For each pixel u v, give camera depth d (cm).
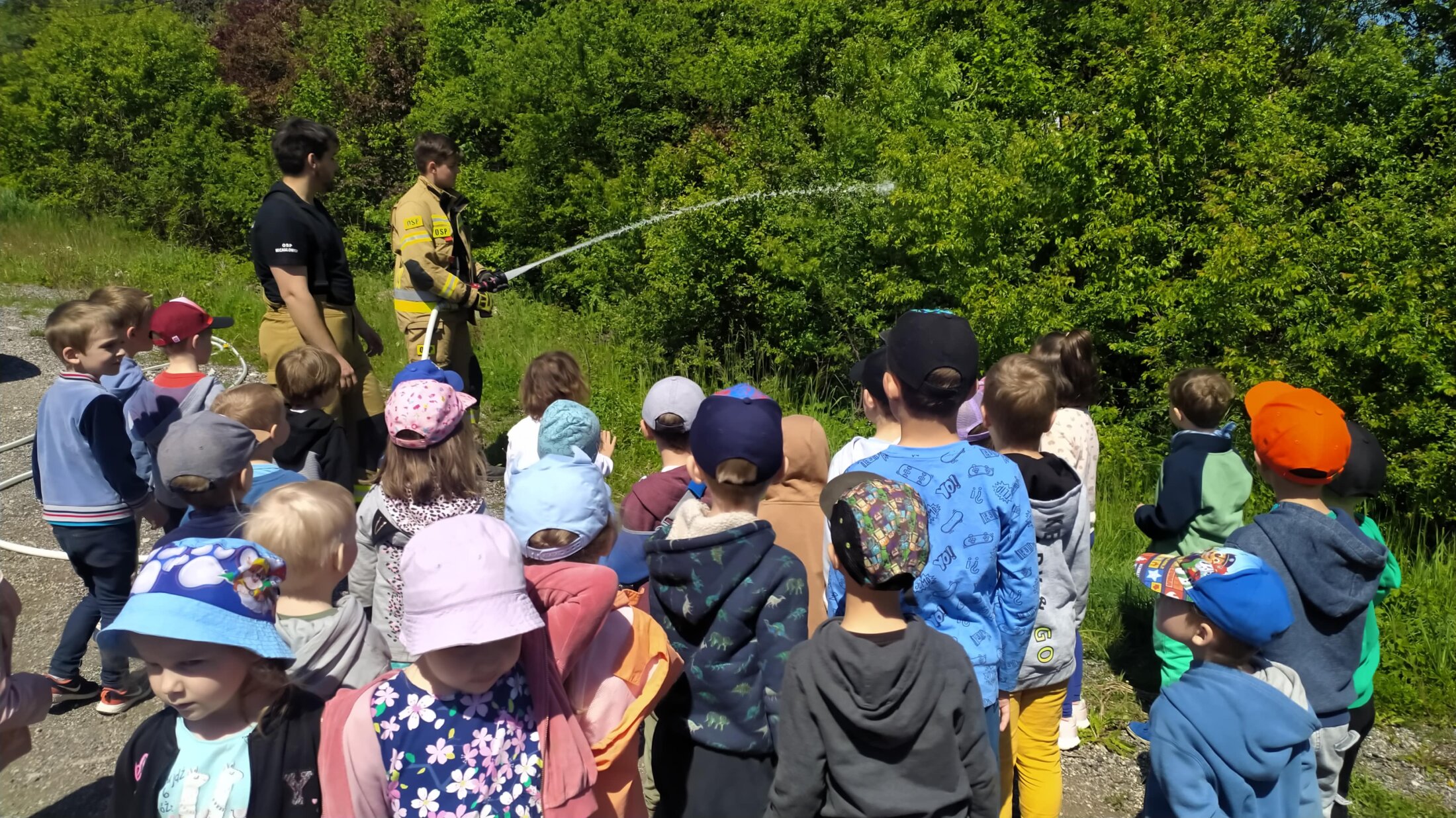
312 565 244
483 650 198
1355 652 289
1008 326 797
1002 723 277
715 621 240
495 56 1470
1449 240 702
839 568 218
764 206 962
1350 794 374
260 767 201
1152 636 481
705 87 1334
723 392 295
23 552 515
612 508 249
